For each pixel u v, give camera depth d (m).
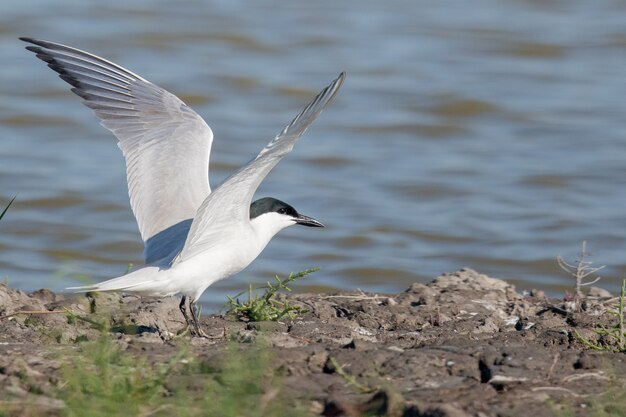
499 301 11.34
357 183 21.77
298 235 18.84
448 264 17.58
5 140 23.58
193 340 9.12
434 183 21.75
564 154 23.48
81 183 21.16
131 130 10.43
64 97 26.36
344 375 7.89
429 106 26.44
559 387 7.97
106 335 8.30
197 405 7.31
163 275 9.15
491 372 8.23
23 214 19.53
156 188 9.98
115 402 7.18
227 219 9.20
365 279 16.72
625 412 7.45
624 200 20.84
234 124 24.75
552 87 28.02
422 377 8.14
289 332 9.68
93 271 16.77
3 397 7.38
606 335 9.65
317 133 24.80
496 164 22.98
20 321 9.84
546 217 19.92
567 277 17.02
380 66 29.38
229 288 15.77
